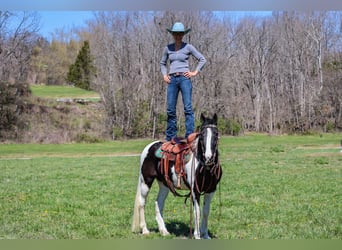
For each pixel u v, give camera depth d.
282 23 53.66
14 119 43.03
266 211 10.59
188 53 8.37
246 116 53.19
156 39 46.59
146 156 8.43
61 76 79.94
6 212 10.76
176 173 7.70
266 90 53.50
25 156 30.05
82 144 39.91
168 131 8.60
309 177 16.80
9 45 49.12
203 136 6.86
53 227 9.09
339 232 8.54
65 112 48.78
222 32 47.88
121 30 47.69
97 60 50.31
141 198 8.48
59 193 13.65
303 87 53.91
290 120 53.56
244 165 21.08
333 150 30.02
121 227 9.06
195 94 45.62
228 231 8.56
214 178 7.23
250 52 52.81
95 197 12.94
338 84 52.47
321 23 52.97
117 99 46.66
